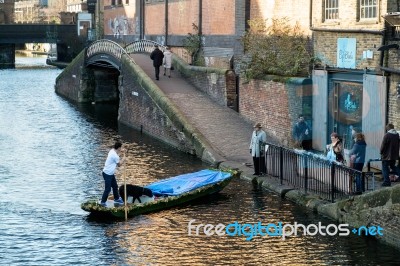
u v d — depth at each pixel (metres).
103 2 68.88
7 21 145.25
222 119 33.47
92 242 18.53
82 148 33.09
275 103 30.86
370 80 24.73
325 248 17.66
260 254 17.36
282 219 20.20
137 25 55.09
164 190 22.55
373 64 24.81
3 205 22.31
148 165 28.38
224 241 18.47
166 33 48.66
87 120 43.72
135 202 21.89
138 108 38.62
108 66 53.44
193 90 37.66
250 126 32.75
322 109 28.00
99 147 33.28
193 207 21.83
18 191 24.28
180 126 31.91
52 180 26.03
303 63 29.59
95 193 23.95
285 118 30.06
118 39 60.78
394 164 21.16
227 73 35.12
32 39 96.88
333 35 27.45
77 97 55.62
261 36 32.94
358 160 21.55
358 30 25.34
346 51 26.48
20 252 17.75
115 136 36.69
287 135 29.97
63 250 17.91
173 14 47.34
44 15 151.38
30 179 26.25
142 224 20.19
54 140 35.62
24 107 50.78
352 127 26.27
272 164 24.41
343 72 26.64
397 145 20.84
